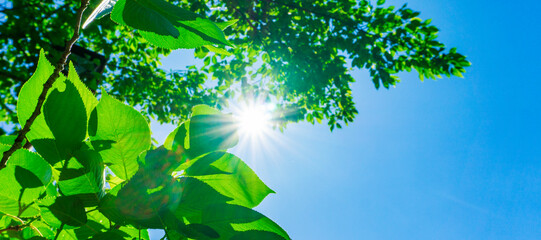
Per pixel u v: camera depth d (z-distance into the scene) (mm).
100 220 452
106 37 4789
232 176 446
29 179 447
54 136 418
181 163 425
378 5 4543
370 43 4566
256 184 450
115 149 437
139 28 453
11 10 3619
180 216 437
